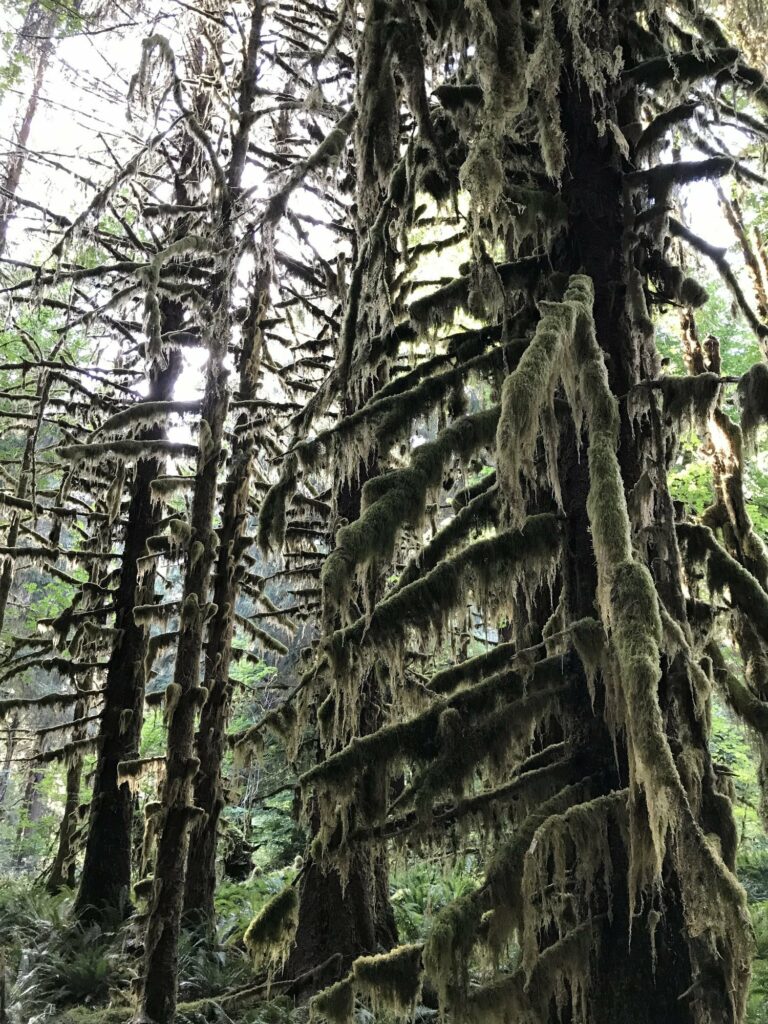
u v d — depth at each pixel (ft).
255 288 27.81
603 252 13.94
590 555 12.61
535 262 14.70
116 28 25.99
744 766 35.73
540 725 15.40
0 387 41.04
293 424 17.30
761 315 27.99
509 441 10.57
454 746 11.92
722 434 19.49
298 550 32.01
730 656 24.21
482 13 12.08
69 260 38.52
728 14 18.72
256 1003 20.06
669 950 10.57
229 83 23.06
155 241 31.14
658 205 14.05
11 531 33.63
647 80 14.76
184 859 15.98
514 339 14.17
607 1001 10.49
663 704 11.66
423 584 12.22
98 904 30.14
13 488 41.75
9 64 34.55
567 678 12.53
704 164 13.78
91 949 25.49
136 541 34.68
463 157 16.55
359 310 16.71
